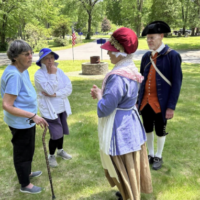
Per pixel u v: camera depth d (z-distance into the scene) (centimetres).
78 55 1877
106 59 1565
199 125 431
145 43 2620
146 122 288
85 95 670
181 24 3606
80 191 255
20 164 241
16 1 1568
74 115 500
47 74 282
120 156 194
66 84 298
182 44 2383
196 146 351
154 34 249
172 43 2500
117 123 189
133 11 3319
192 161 311
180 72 252
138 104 283
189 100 598
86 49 2352
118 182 200
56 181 274
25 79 229
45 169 299
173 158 319
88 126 436
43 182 272
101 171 292
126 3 3322
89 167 302
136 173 198
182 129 414
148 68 270
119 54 186
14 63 216
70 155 332
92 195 248
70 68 1234
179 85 253
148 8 3594
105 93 182
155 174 282
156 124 282
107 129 190
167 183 265
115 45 183
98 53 1970
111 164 195
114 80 181
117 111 191
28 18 1672
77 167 302
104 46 189
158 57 259
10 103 210
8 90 208
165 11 3356
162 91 261
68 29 3083
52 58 282
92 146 356
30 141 237
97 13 3809
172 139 375
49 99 285
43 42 1612
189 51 1925
